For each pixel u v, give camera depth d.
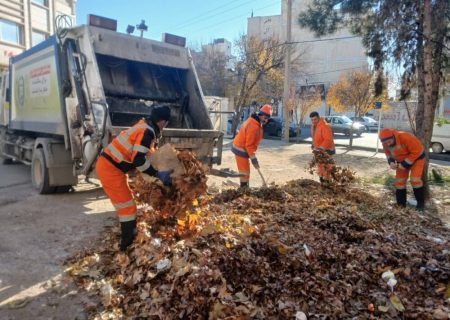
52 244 4.71
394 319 2.99
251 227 4.22
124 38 6.88
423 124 7.70
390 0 8.87
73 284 3.67
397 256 3.87
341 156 14.91
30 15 21.19
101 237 4.91
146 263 3.67
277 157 14.23
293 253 3.78
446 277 3.48
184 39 7.85
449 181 9.80
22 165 11.02
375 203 6.32
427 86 7.66
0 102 10.74
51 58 7.18
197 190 4.21
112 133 5.79
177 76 7.93
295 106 24.38
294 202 5.76
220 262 3.46
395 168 6.51
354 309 3.12
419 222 5.48
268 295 3.20
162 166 4.11
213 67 34.53
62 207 6.41
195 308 3.02
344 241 4.31
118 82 7.20
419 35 8.82
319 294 3.23
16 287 3.61
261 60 27.45
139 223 4.44
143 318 3.06
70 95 6.82
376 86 11.45
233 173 6.55
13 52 20.05
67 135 6.78
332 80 47.53
